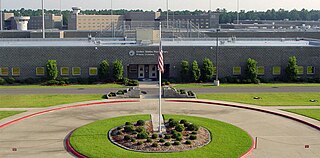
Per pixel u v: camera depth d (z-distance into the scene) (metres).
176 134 30.89
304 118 38.31
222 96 49.41
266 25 122.69
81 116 39.25
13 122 36.72
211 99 47.56
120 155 27.48
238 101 46.38
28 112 40.50
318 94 50.81
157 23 106.31
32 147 29.64
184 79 61.09
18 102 45.31
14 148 29.30
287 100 47.00
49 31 91.94
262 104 44.78
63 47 60.50
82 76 61.22
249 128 35.22
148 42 65.31
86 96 49.09
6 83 58.66
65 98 47.81
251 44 67.69
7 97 48.22
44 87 56.09
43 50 60.31
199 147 29.16
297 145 30.53
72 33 92.38
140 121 34.28
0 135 32.66
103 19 142.25
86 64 61.06
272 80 61.94
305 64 63.09
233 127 34.81
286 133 33.78
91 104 45.00
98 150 28.50
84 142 30.25
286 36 89.44
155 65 63.34
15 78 60.25
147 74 63.47
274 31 90.31
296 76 61.94
